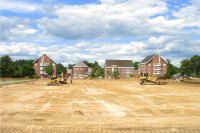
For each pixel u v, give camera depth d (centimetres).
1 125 1513
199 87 4825
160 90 4109
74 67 14000
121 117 1794
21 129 1422
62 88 4619
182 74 10688
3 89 4250
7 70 9856
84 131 1384
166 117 1792
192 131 1388
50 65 11850
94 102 2589
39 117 1778
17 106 2294
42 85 5522
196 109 2145
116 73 12350
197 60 10106
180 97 3019
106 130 1406
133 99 2844
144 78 5966
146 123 1581
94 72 13312
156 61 12375
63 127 1469
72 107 2245
